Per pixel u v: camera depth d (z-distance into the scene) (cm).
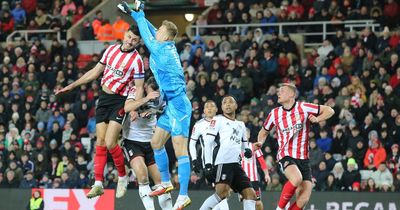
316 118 1691
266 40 3116
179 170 1474
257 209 1939
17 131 2928
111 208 2502
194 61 3175
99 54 3278
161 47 1462
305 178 1717
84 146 2875
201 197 2406
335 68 2953
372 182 2444
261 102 2822
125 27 3547
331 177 2481
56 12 3769
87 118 3005
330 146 2638
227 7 3528
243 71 3005
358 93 2798
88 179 2688
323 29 3303
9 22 3744
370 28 3241
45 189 2567
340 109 2775
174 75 1466
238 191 1727
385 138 2630
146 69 3058
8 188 2623
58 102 3134
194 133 1722
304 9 3391
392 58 2925
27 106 3098
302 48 3306
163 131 1480
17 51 3403
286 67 3098
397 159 2531
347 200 2344
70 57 3303
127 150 1536
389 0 3253
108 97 1486
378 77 2898
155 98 1437
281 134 1730
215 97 2903
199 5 3938
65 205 2548
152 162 1552
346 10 3328
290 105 1722
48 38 3709
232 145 1697
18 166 2791
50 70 3278
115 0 3819
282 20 3378
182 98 1471
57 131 2953
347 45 3042
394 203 2314
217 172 1695
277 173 2539
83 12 3738
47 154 2838
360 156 2594
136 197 2481
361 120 2744
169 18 3997
